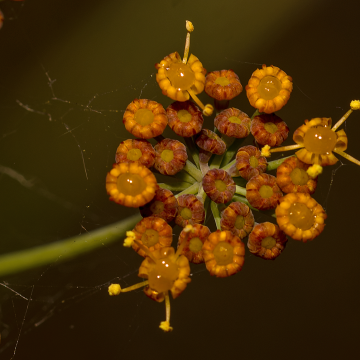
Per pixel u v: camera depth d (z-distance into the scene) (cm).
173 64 7
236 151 7
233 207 7
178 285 7
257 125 7
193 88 7
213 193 7
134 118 7
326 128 7
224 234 7
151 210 7
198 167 7
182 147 7
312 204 7
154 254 7
